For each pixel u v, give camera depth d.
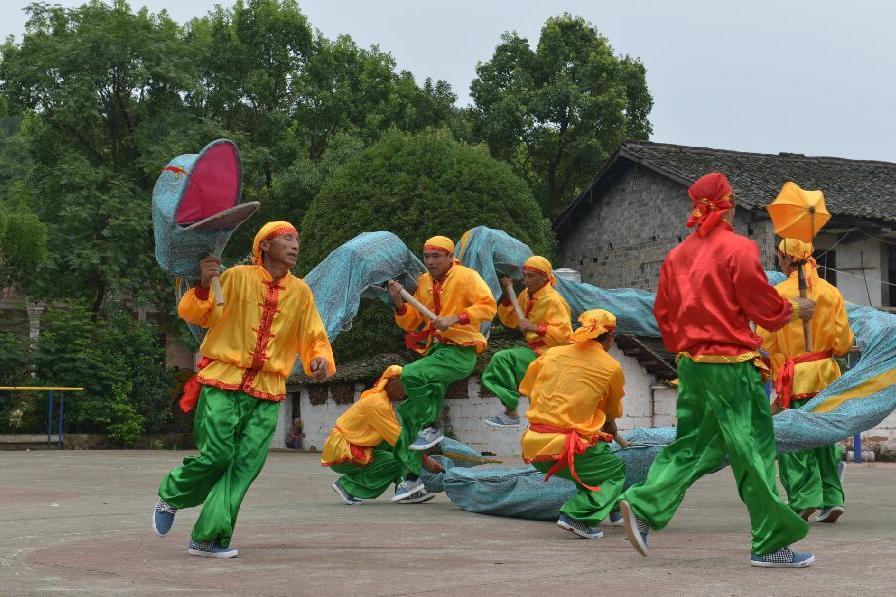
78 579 5.59
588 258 33.59
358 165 27.91
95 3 34.66
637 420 26.16
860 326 8.51
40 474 16.31
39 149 34.56
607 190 33.00
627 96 40.75
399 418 10.45
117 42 33.56
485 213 26.84
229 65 36.25
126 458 22.70
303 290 6.82
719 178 6.11
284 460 22.31
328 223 27.55
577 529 7.61
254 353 6.58
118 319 32.09
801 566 5.89
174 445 31.20
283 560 6.38
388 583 5.43
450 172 27.20
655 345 27.50
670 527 8.40
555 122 40.47
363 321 27.48
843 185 30.11
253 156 33.91
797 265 8.57
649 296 11.48
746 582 5.39
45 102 33.84
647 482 6.02
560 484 8.74
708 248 6.05
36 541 7.35
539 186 40.69
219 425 6.51
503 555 6.62
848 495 11.70
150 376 31.66
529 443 7.87
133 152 34.81
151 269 32.56
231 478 6.57
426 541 7.46
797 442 7.67
